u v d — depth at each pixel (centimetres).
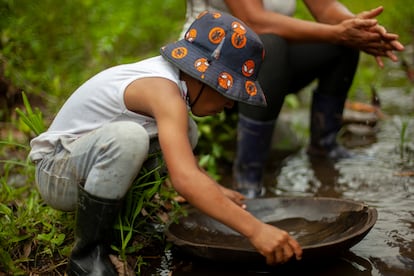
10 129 364
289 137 393
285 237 199
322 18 333
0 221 247
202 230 258
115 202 215
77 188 223
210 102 226
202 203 198
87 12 524
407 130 411
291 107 474
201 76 212
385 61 564
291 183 336
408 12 659
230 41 216
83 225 218
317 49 338
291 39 302
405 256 239
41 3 495
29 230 246
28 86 393
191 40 221
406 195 306
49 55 460
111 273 220
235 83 215
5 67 388
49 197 234
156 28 559
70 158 221
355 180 332
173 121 206
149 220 264
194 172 199
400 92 495
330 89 354
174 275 230
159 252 249
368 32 292
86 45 486
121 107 221
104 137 212
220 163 369
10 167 333
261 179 323
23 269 233
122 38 517
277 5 312
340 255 240
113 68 234
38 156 234
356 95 496
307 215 261
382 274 226
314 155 376
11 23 422
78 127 229
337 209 255
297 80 347
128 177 212
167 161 202
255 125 310
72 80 423
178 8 630
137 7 602
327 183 332
